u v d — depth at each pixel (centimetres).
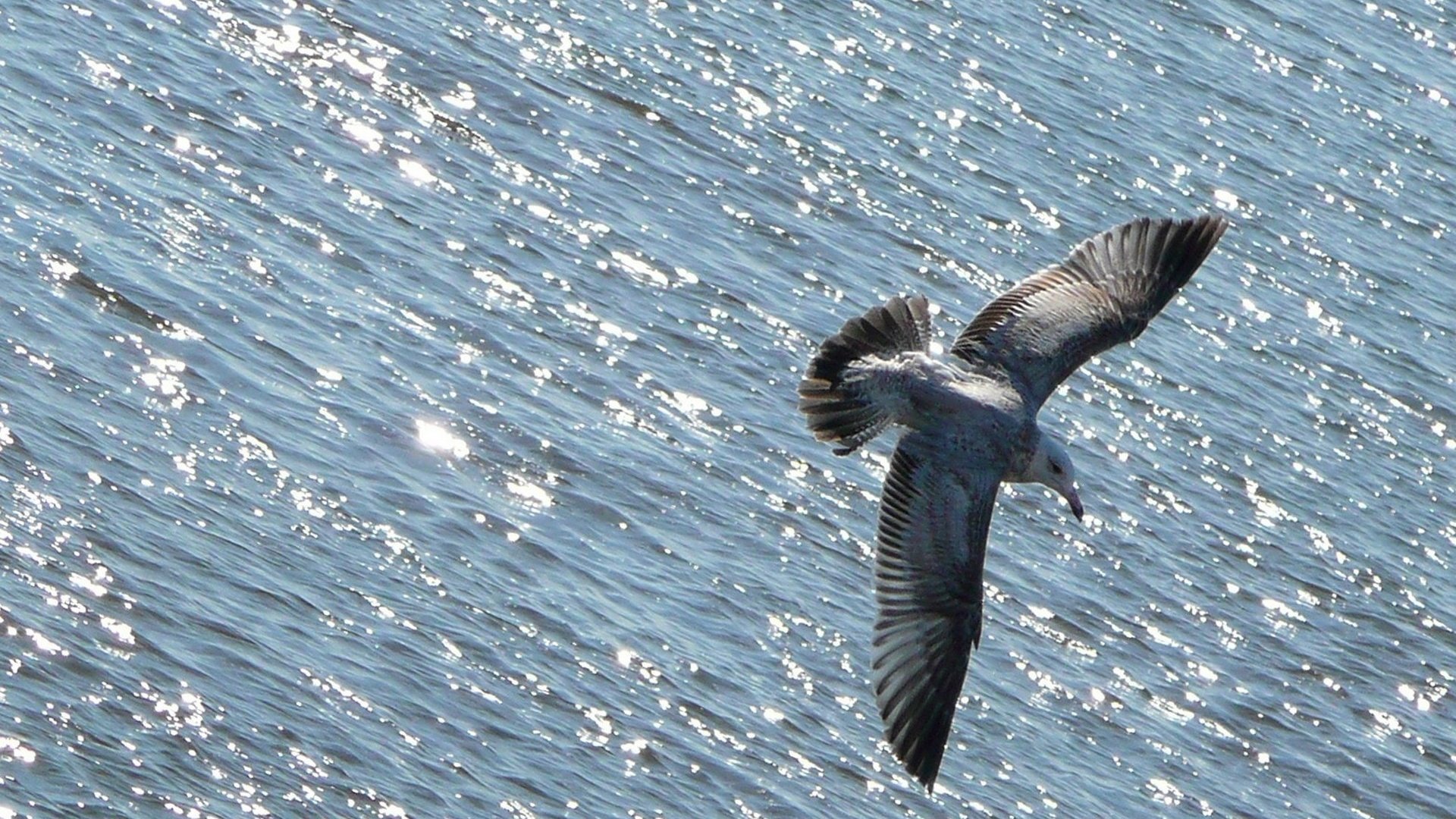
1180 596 2588
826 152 3192
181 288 2473
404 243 2720
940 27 3641
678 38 3359
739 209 3017
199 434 2269
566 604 2216
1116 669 2439
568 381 2567
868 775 2138
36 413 2200
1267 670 2506
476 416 2442
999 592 2491
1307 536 2752
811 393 1121
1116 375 2950
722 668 2205
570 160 3000
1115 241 1207
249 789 1870
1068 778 2245
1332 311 3266
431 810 1917
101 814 1795
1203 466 2831
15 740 1828
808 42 3459
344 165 2842
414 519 2261
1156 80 3731
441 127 2988
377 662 2053
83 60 2834
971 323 1182
